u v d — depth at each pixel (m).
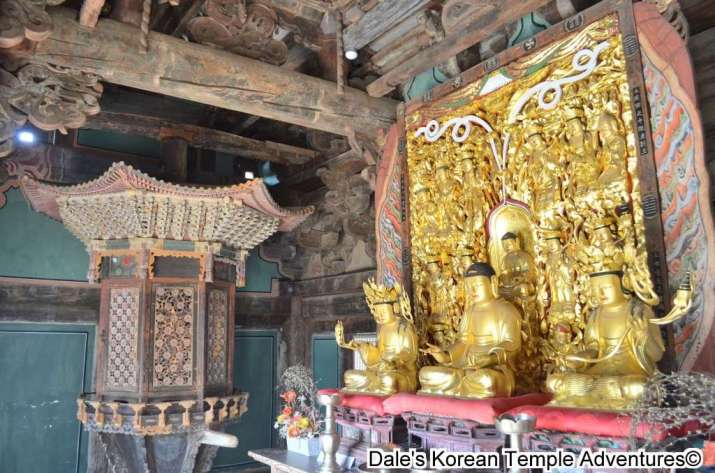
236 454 9.89
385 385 5.02
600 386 3.53
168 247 7.60
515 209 5.21
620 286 3.97
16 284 8.28
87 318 8.82
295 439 5.90
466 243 5.58
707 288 3.76
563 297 4.68
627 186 4.30
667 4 4.21
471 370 4.33
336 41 6.78
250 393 10.16
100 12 5.32
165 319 7.55
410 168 6.33
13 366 8.13
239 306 10.14
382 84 6.44
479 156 5.59
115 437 7.61
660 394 3.22
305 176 9.95
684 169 3.97
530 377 4.76
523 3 4.88
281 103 6.14
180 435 7.66
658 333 3.71
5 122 4.93
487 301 4.82
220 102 5.88
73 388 8.57
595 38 4.66
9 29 4.49
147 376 7.31
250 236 8.27
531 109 5.12
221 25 5.89
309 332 10.40
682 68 4.06
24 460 8.05
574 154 4.71
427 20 5.82
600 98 4.58
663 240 4.01
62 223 8.77
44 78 5.02
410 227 6.20
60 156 8.88
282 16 6.58
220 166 10.48
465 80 5.81
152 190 6.90
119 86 8.88
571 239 4.68
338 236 9.64
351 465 5.21
